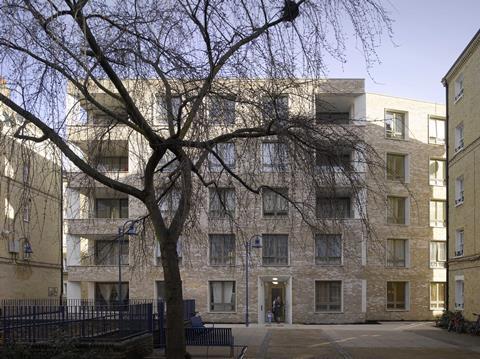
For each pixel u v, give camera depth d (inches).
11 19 416.5
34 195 493.0
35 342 490.3
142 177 549.0
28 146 466.0
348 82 1445.6
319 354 681.0
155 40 450.6
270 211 601.9
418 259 1533.0
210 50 456.8
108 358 491.8
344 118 483.2
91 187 547.2
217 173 535.2
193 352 667.4
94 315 591.5
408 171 1551.4
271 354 675.4
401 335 971.3
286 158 452.4
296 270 1403.8
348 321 1397.6
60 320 564.1
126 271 1390.3
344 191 474.3
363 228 518.0
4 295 1362.0
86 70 396.2
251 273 1406.3
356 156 465.1
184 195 455.8
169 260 461.7
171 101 496.1
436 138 1603.1
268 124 454.9
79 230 1352.1
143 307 641.0
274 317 1423.5
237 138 487.8
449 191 1234.6
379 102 1537.9
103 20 455.8
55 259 1712.6
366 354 688.4
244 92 473.1
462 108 1143.0
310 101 470.9
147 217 585.9
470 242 1076.5
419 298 1519.4
